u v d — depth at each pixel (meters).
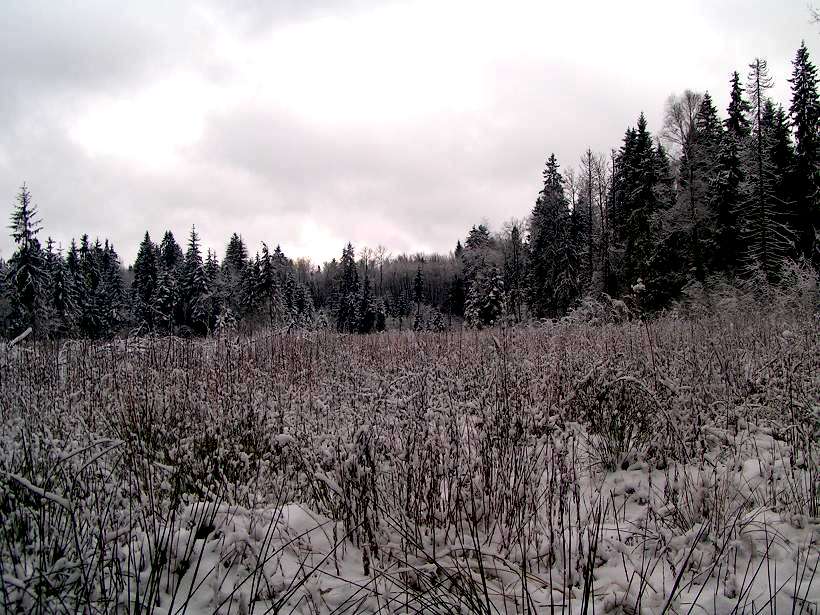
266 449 4.45
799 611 2.47
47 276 29.09
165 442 4.55
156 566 2.59
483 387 5.39
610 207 38.81
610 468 4.64
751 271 21.64
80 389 5.97
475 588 2.77
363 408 4.76
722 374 5.71
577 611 2.63
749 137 25.66
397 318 67.88
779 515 3.39
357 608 2.52
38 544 2.68
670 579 2.93
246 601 2.50
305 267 118.25
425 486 3.81
